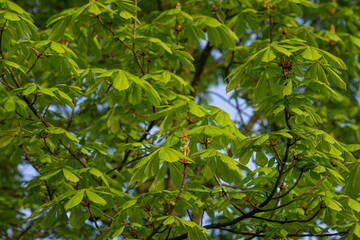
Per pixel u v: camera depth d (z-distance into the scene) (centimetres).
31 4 883
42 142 486
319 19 887
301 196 378
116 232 375
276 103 348
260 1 652
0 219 681
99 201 352
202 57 784
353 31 785
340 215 415
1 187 888
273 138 351
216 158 379
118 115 595
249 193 396
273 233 436
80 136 683
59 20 502
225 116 401
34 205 655
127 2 469
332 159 375
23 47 445
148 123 656
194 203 414
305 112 336
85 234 710
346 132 805
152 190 352
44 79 633
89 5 433
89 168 440
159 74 532
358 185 392
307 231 468
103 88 495
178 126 496
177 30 571
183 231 439
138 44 506
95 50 599
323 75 358
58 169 438
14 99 426
